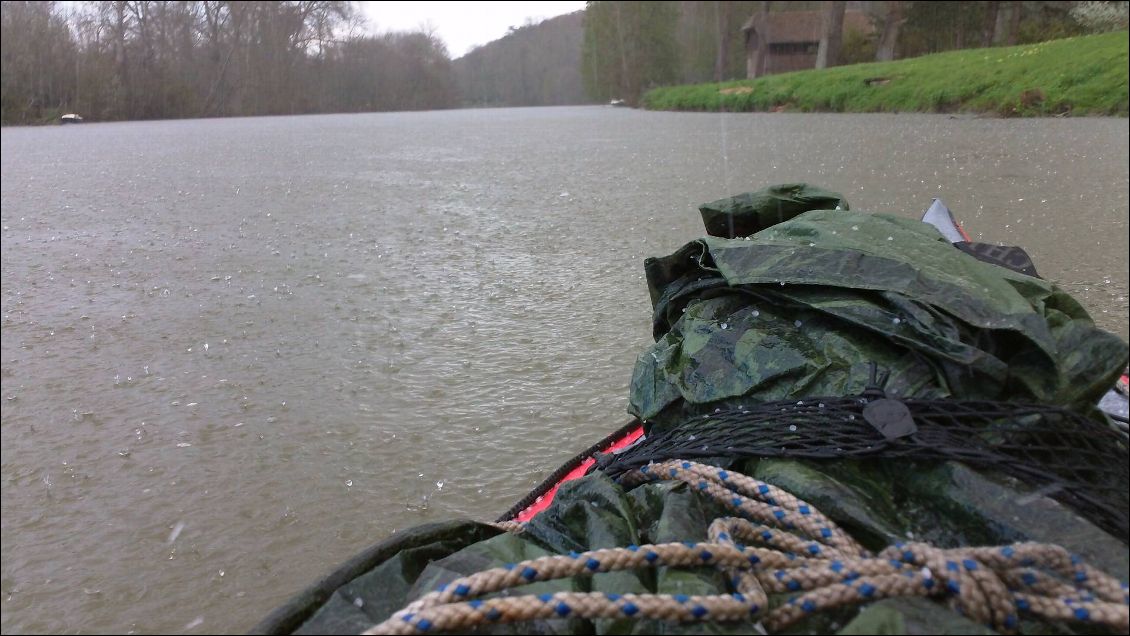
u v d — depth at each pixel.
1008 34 30.02
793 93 27.08
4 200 10.38
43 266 6.67
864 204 8.12
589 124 27.00
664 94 41.38
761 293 1.88
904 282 1.73
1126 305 5.04
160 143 21.12
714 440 1.65
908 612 1.15
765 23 47.56
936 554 1.21
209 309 5.46
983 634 1.10
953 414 1.52
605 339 4.77
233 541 2.96
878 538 1.37
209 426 3.80
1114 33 19.34
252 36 48.72
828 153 12.70
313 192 10.72
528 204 9.30
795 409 1.63
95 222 8.67
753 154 13.30
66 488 3.30
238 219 8.71
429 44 70.06
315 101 55.16
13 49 38.69
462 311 5.34
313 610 1.31
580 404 3.95
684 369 1.90
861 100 23.38
